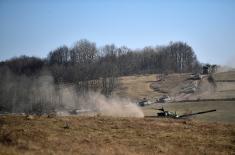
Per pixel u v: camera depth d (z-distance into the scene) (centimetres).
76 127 4253
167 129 4406
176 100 12950
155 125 4594
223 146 3722
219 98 12331
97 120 4741
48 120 4562
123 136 3975
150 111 10106
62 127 4209
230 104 10956
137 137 3959
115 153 3228
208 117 8825
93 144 3538
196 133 4256
